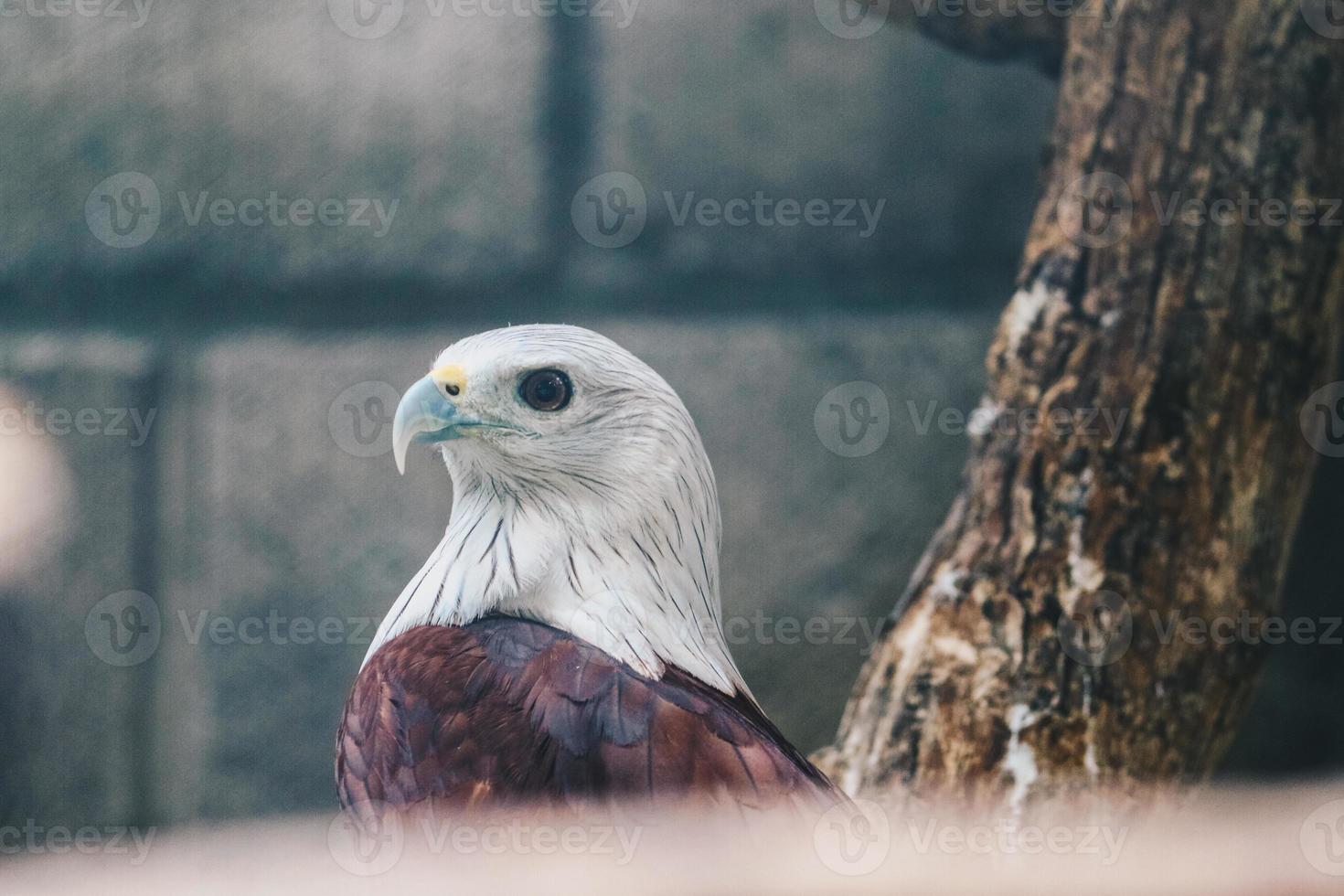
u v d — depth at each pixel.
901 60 11.41
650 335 11.16
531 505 5.96
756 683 10.97
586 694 5.09
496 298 11.35
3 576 11.17
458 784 5.02
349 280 11.39
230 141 11.40
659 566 5.92
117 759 11.21
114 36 11.38
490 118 11.34
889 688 6.45
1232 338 6.48
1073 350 6.55
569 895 2.97
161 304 11.41
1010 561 6.43
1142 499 6.37
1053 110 7.05
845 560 11.02
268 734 11.12
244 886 2.52
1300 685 11.59
